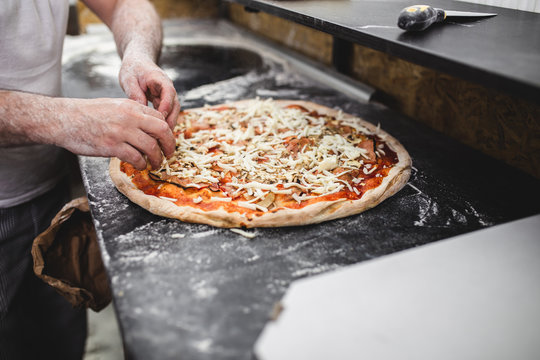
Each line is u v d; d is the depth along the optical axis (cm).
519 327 48
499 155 106
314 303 51
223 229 80
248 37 213
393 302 51
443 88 118
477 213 84
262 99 142
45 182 126
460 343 46
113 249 75
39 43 109
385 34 72
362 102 141
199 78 166
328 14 90
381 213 84
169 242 76
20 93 85
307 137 107
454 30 75
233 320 59
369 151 101
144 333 57
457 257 58
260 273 69
